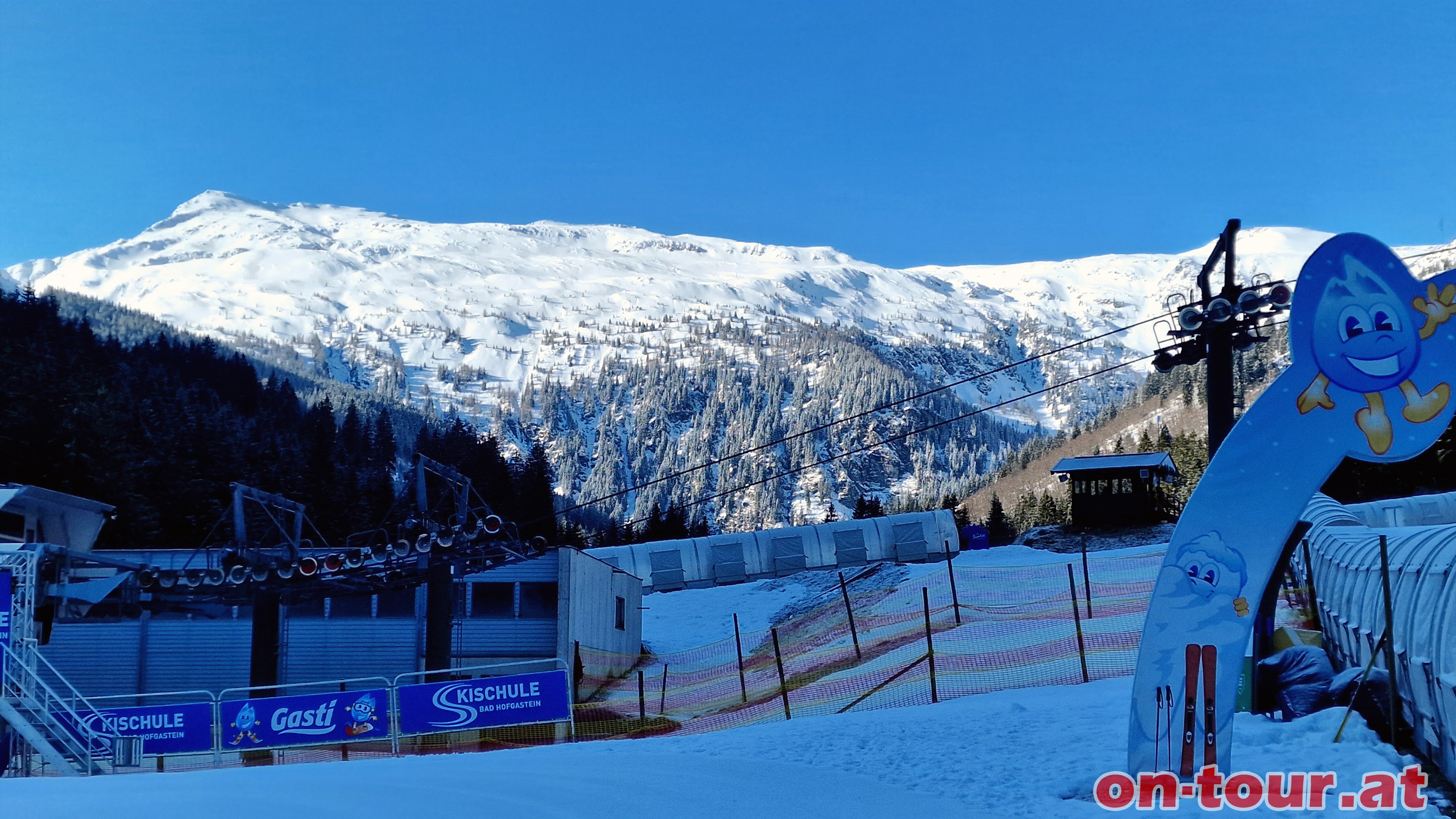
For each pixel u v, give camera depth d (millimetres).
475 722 23812
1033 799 12664
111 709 23969
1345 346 12859
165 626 38094
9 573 24453
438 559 32531
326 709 23828
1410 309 12672
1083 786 13086
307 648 38625
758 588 61969
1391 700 14289
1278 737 15141
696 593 63719
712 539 66188
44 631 31000
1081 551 56344
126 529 74188
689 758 17547
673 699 35844
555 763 17781
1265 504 13070
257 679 33094
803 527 65312
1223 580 13117
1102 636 30094
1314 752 14062
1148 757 13125
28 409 75938
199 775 18594
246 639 38062
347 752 23672
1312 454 12953
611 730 28844
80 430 76875
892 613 44594
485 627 38875
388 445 166625
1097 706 19594
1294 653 17547
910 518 64000
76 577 33375
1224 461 13258
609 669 43438
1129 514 62375
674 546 65938
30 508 34406
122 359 145750
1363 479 66438
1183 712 13086
